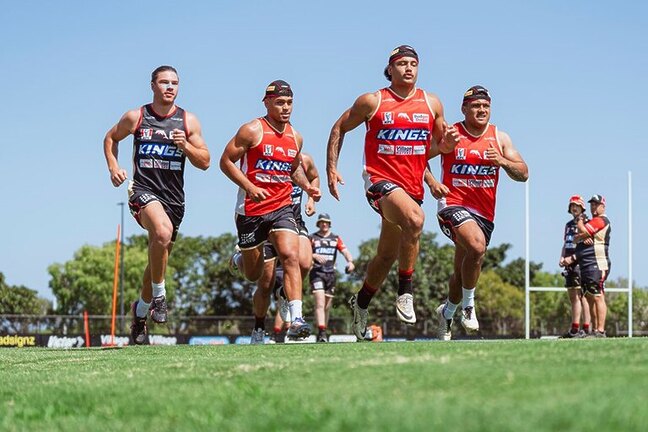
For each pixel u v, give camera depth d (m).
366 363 9.56
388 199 18.94
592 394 6.44
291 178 21.25
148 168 20.38
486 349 10.56
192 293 142.25
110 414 7.64
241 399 7.78
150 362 12.84
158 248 19.56
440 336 23.23
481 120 21.81
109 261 139.75
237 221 21.27
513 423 5.64
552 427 5.47
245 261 21.64
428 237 120.19
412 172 19.75
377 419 6.19
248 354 13.57
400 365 9.04
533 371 7.78
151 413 7.52
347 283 120.06
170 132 20.41
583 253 29.52
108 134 20.55
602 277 29.34
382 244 19.94
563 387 6.82
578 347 10.24
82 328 68.12
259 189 19.97
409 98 19.70
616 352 9.30
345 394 7.43
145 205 19.81
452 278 22.42
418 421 5.97
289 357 11.80
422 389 7.31
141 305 21.47
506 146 22.17
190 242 143.25
